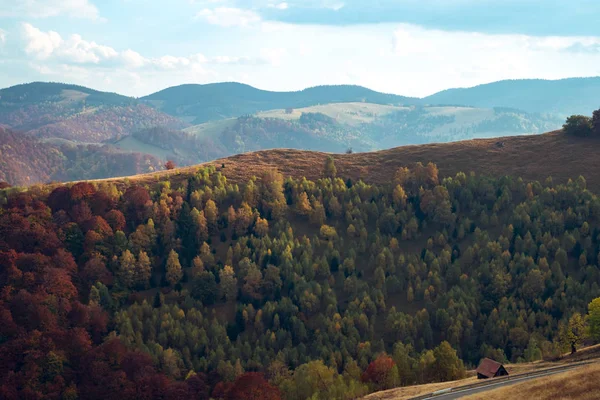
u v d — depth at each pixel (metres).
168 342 170.38
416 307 185.75
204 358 164.12
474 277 188.62
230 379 154.50
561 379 86.94
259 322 176.88
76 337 162.75
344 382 139.12
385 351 166.12
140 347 164.25
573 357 124.62
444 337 174.12
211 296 186.38
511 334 165.88
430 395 106.19
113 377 152.38
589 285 179.12
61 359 156.38
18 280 178.50
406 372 138.75
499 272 185.25
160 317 175.88
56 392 149.50
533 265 185.62
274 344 170.00
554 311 173.50
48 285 177.00
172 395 146.38
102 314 174.75
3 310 165.75
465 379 124.94
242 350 167.62
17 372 153.38
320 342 167.62
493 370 118.44
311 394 134.62
